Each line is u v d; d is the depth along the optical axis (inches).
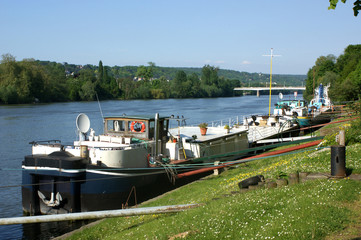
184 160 924.6
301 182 541.6
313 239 357.7
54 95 5393.7
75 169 724.0
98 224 634.2
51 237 694.5
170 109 4010.8
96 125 2556.6
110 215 530.6
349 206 416.8
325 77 3924.7
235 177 786.8
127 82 6934.1
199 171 885.8
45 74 5378.9
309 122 1776.6
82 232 605.0
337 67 4431.6
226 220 435.8
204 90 7844.5
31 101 4960.6
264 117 1756.9
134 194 791.1
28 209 776.3
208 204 538.3
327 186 474.0
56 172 732.7
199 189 770.2
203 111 3722.9
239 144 1227.2
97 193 743.7
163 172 850.8
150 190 836.0
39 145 810.2
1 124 2581.2
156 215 568.4
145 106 4559.5
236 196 549.6
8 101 4650.6
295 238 359.6
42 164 743.7
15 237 696.4
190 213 501.7
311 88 4613.7
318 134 1225.4
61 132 2239.2
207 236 404.8
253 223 417.1
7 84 4771.2
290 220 397.1
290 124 1656.0
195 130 1242.0
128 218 615.8
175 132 1179.3
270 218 418.9
